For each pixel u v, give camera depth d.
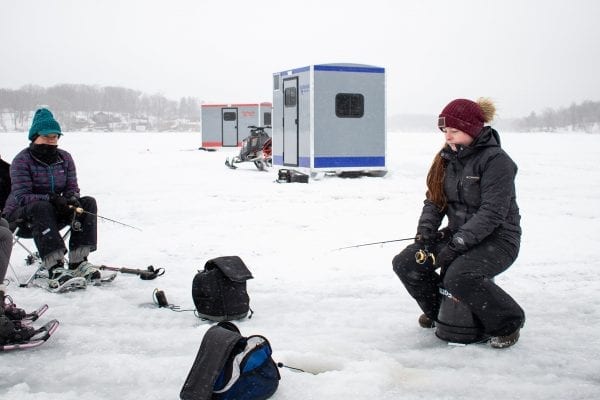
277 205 9.94
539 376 3.40
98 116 146.00
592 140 45.03
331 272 5.74
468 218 3.88
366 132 13.78
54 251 5.10
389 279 5.49
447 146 3.97
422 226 3.98
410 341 3.97
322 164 13.44
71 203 5.25
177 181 13.67
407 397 3.16
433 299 4.08
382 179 13.49
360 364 3.53
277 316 4.46
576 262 6.11
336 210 9.37
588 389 3.22
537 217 8.91
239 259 4.54
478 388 3.25
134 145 35.53
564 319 4.38
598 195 11.45
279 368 3.48
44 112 5.34
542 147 32.09
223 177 14.55
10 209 5.23
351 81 13.53
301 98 13.73
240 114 26.62
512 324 3.75
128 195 11.36
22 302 4.82
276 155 15.09
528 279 5.48
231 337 3.12
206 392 3.01
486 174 3.73
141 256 6.48
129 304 4.79
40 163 5.32
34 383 3.39
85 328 4.21
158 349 3.86
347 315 4.48
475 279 3.68
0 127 131.12
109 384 3.37
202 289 4.33
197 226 8.22
